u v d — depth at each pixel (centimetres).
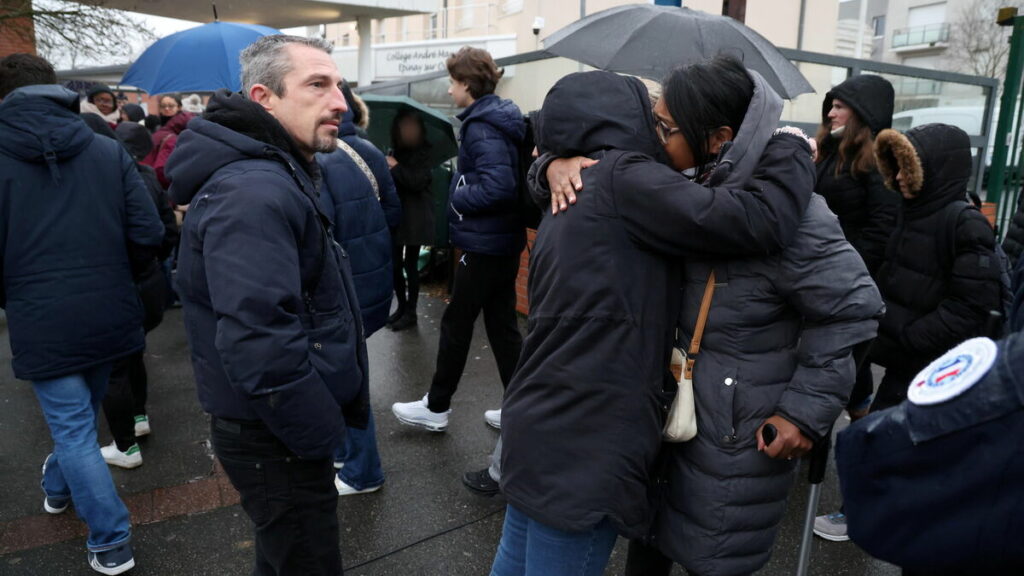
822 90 520
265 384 154
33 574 255
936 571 94
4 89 245
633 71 271
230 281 153
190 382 454
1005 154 559
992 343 93
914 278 252
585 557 158
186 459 347
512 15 1567
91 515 248
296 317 161
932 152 240
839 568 262
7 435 375
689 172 168
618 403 148
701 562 163
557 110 158
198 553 270
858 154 300
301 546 179
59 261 237
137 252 259
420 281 723
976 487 88
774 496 163
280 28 1462
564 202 155
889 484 99
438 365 358
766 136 150
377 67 1852
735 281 154
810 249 150
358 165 269
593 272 149
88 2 800
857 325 153
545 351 156
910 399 99
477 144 314
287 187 164
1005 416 86
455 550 272
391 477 326
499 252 325
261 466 174
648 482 157
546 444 153
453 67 325
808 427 152
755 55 277
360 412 194
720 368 157
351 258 264
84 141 240
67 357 240
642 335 149
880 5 4509
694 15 290
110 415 328
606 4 1294
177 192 170
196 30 429
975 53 3500
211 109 172
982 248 234
